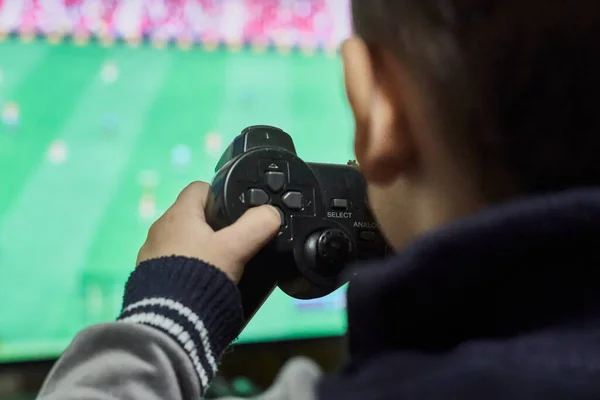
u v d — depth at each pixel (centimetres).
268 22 111
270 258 45
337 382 25
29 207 98
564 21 23
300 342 99
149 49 107
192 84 108
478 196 25
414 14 25
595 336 22
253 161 46
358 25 29
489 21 23
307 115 111
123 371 37
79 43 104
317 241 45
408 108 26
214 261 42
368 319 26
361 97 28
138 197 103
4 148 99
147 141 105
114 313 98
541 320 23
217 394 86
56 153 101
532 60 23
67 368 39
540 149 24
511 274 23
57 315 96
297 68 112
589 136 23
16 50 101
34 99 101
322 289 46
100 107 104
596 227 22
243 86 110
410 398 22
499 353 22
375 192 31
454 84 24
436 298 24
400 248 29
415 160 27
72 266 98
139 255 45
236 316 42
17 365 91
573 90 23
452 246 23
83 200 100
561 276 23
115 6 105
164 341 38
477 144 24
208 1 109
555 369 21
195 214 45
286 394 32
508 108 23
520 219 22
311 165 49
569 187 24
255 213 44
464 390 22
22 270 96
